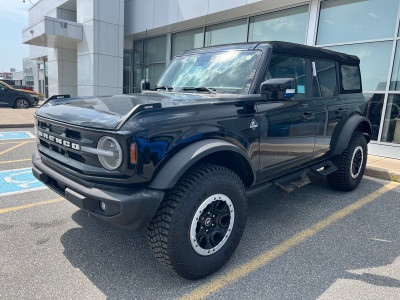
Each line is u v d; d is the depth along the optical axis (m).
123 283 2.50
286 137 3.34
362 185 5.26
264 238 3.31
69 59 19.47
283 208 4.14
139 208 2.14
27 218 3.61
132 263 2.77
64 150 2.59
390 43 7.31
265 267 2.77
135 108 2.19
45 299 2.29
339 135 4.32
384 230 3.55
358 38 7.89
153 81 15.63
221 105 2.67
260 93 2.91
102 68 14.84
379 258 2.96
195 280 2.56
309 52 3.76
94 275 2.59
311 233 3.44
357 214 3.99
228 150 2.54
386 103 7.50
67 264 2.73
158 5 13.09
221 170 2.54
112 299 2.31
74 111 2.61
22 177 5.13
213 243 2.58
